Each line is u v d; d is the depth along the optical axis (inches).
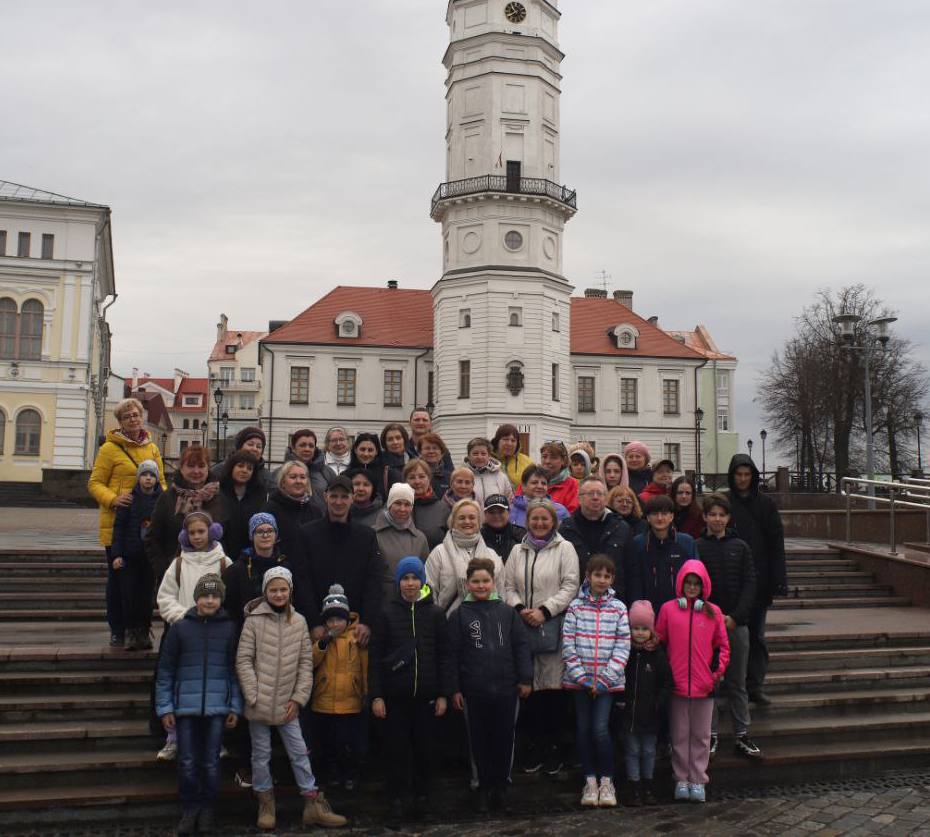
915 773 331.9
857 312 1967.3
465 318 1887.3
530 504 326.6
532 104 1888.5
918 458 1889.8
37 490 1424.7
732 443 3142.2
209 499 320.8
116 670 341.1
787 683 370.9
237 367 3690.9
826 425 2009.1
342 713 286.8
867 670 386.9
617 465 391.2
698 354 2396.7
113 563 347.3
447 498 352.8
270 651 273.6
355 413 2217.0
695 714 300.7
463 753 321.4
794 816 284.7
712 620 303.1
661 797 307.0
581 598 305.6
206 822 267.0
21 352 1700.3
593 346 2348.7
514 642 294.8
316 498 367.2
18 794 276.1
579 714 298.7
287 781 299.1
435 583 310.7
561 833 270.1
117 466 361.1
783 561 350.6
